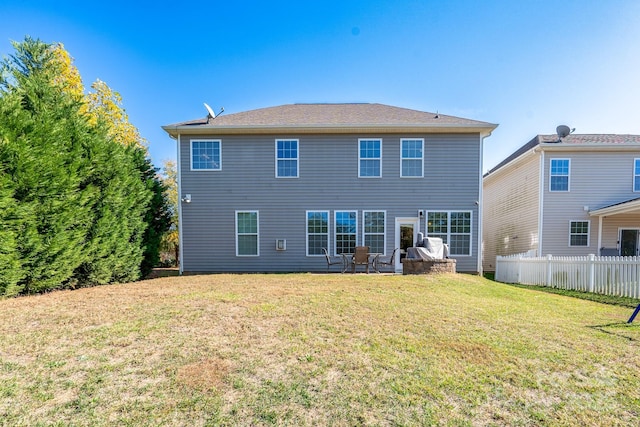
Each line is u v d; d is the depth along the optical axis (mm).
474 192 11141
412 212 11234
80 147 6844
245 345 3318
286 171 11367
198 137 11312
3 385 2498
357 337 3576
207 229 11328
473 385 2564
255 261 11328
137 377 2656
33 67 7680
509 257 10430
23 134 5719
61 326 3830
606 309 5422
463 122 11039
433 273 8594
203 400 2344
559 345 3406
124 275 8117
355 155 11305
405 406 2287
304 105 14203
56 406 2260
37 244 5766
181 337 3510
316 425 2086
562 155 12352
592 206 12203
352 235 11336
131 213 8398
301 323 4031
